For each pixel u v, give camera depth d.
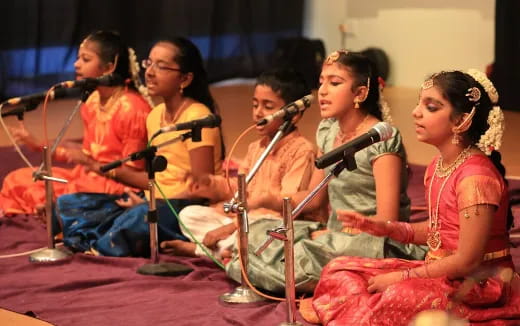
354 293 3.71
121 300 4.32
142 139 5.52
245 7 14.05
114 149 5.57
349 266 3.87
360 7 13.70
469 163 3.60
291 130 4.78
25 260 5.09
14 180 6.12
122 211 5.44
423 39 12.78
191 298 4.32
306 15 14.46
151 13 13.29
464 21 12.20
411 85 13.09
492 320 3.59
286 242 3.71
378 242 4.20
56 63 12.65
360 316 3.62
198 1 13.65
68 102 12.20
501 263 3.64
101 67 5.63
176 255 5.03
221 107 11.64
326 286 3.85
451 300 3.54
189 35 13.66
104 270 4.85
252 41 14.17
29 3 12.33
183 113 5.27
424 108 3.66
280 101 4.66
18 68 12.42
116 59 5.66
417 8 12.80
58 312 4.15
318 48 13.70
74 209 5.46
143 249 5.10
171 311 4.14
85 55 5.66
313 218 4.72
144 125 5.52
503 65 11.23
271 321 3.93
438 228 3.71
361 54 4.36
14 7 12.27
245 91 13.22
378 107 4.39
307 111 11.18
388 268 3.86
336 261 3.93
